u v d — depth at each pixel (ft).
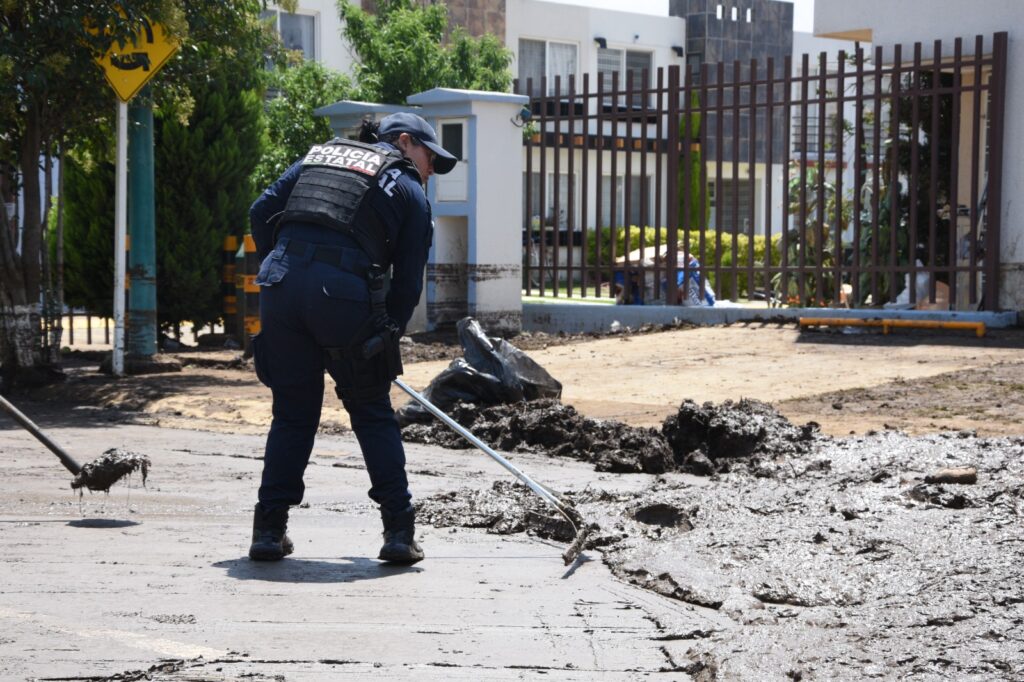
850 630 26.89
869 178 135.44
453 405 67.77
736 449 54.49
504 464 37.91
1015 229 107.34
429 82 168.25
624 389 80.18
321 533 40.42
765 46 259.60
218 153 129.59
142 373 100.17
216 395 83.82
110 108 97.45
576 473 54.13
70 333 132.16
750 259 120.16
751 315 116.06
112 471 42.22
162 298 129.39
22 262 94.43
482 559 36.17
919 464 47.32
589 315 127.75
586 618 29.07
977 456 48.16
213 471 54.95
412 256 35.81
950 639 25.91
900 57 110.83
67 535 38.96
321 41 207.00
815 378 81.66
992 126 107.96
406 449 62.49
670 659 25.59
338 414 73.26
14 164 100.12
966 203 124.77
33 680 23.32
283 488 35.55
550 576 33.81
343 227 34.68
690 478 51.67
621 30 250.78
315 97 163.94
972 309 108.17
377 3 176.14
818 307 115.34
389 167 35.55
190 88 113.70
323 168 35.55
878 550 34.42
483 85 175.01
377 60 167.73
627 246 128.98
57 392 89.25
